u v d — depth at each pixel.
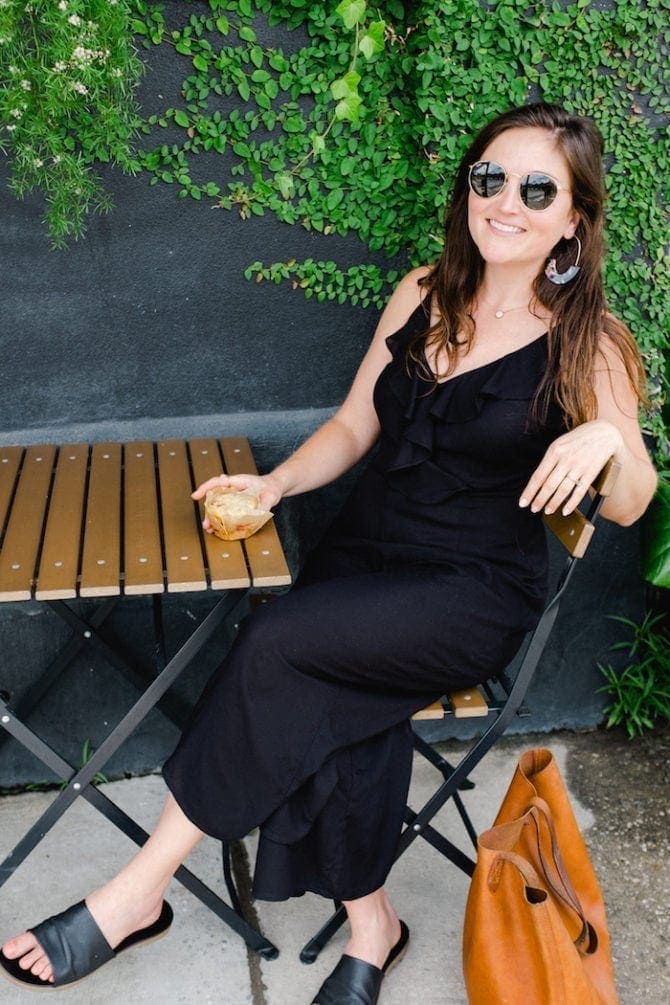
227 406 3.00
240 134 2.76
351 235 2.90
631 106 2.84
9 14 2.29
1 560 2.16
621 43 2.78
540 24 2.73
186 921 2.55
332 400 3.05
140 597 2.91
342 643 2.12
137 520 2.36
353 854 2.21
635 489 2.30
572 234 2.33
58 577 2.10
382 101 2.80
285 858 2.17
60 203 2.58
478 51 2.72
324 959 2.46
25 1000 2.33
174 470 2.65
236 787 2.14
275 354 2.97
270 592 2.99
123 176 2.73
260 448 3.03
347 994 2.27
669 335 3.05
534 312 2.35
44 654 2.93
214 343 2.93
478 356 2.37
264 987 2.38
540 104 2.29
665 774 3.12
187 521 2.37
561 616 3.19
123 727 2.29
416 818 2.41
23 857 2.36
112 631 2.94
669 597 3.27
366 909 2.33
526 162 2.23
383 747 2.24
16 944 2.20
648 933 2.57
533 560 2.40
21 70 2.42
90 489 2.54
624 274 2.97
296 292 2.92
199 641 2.22
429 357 2.42
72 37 2.34
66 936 2.19
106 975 2.40
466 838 2.86
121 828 2.36
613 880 2.73
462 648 2.24
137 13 2.62
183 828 2.21
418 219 2.88
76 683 2.96
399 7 2.73
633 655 3.29
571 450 2.12
